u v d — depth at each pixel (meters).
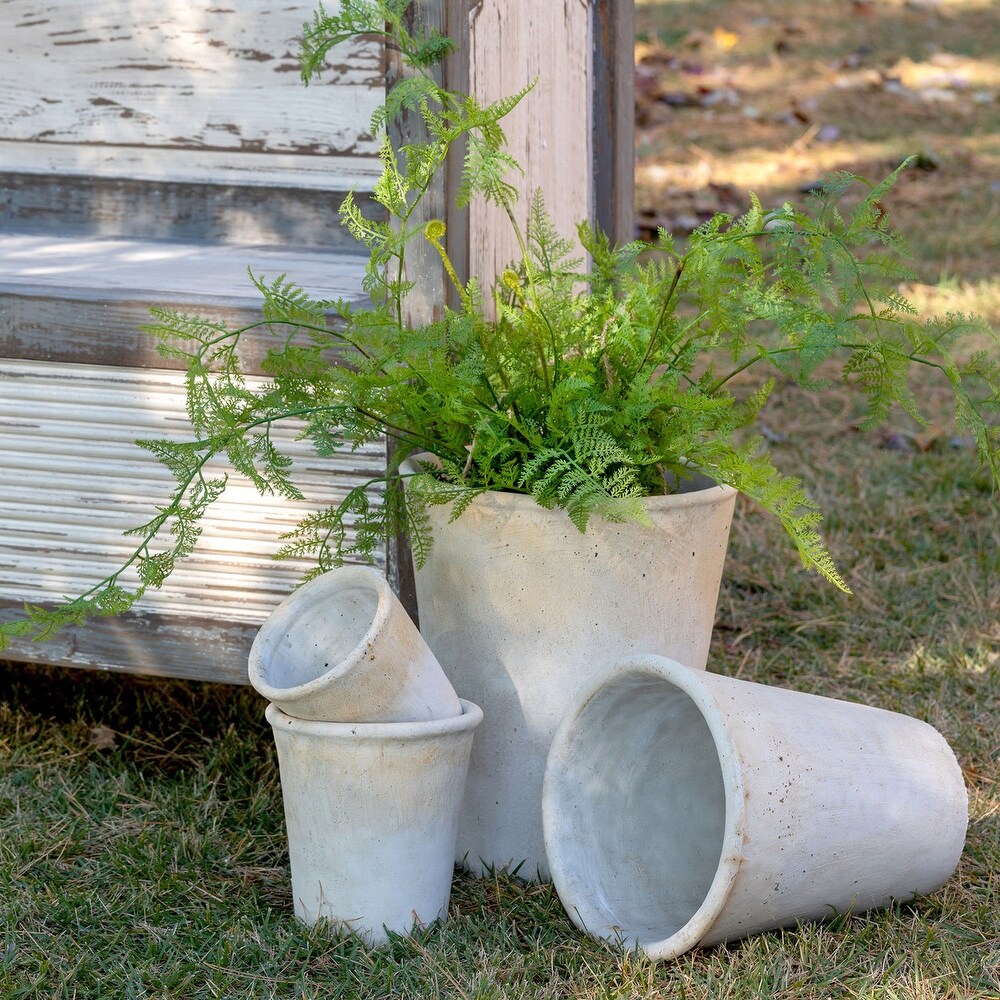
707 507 2.33
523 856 2.46
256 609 2.68
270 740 2.96
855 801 2.20
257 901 2.39
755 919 2.16
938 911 2.36
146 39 2.89
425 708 2.21
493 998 2.08
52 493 2.69
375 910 2.24
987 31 10.07
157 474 2.63
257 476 2.27
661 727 2.45
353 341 2.28
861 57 9.40
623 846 2.38
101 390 2.59
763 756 2.11
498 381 2.38
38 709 3.10
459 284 2.36
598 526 2.25
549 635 2.33
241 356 2.48
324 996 2.12
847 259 2.18
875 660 3.27
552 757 2.33
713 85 8.84
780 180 7.18
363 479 2.54
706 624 2.46
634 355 2.35
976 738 2.91
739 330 2.30
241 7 2.81
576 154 3.26
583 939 2.27
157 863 2.46
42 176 3.06
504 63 2.72
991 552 3.80
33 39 2.96
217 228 2.98
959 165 7.44
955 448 4.47
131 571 2.71
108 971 2.18
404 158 2.52
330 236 2.90
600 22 3.32
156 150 2.97
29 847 2.51
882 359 2.30
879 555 3.81
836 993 2.12
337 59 2.77
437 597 2.41
